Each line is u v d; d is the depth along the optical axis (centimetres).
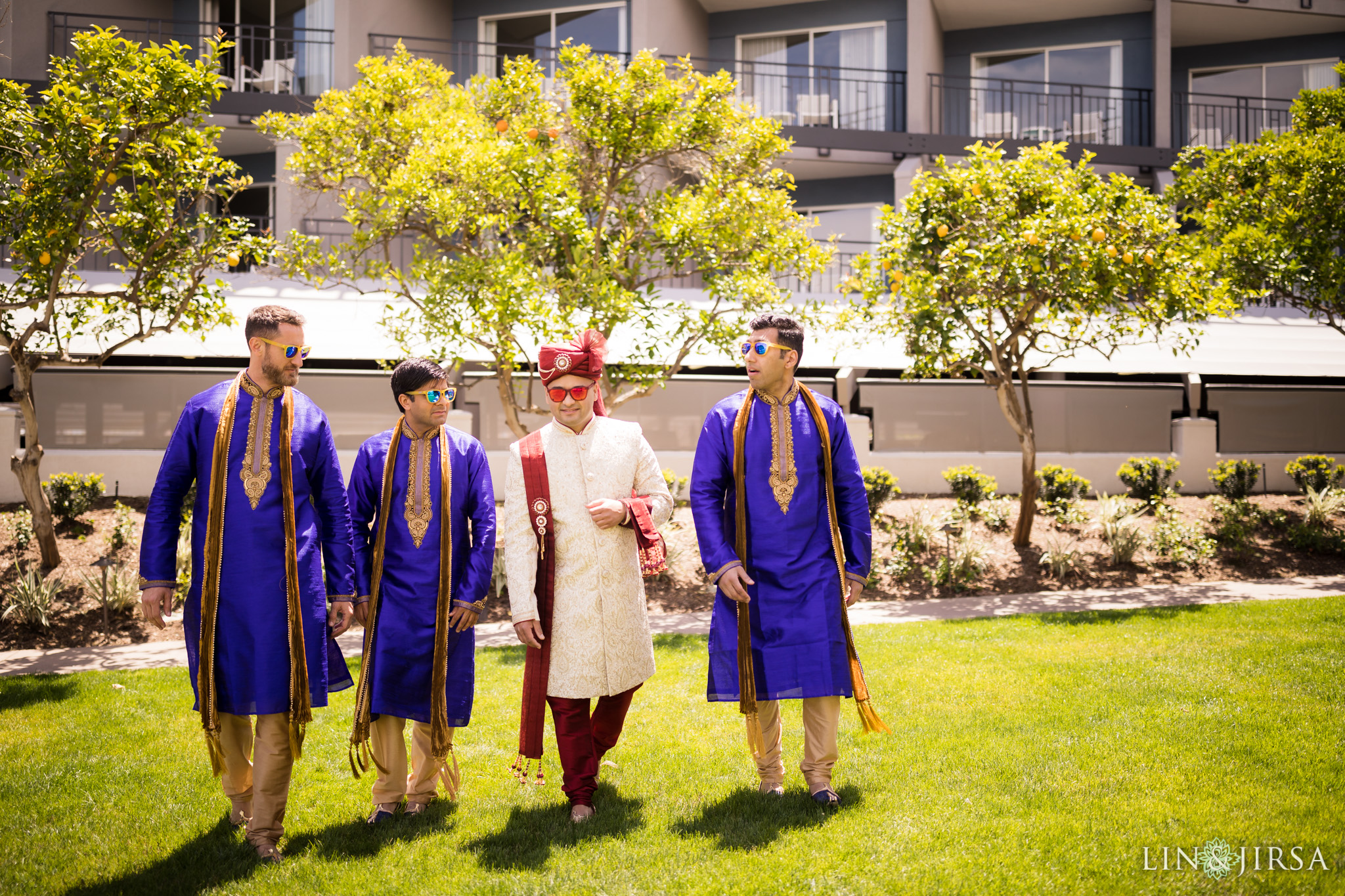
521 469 368
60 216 761
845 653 374
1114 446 1323
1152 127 1825
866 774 399
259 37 1672
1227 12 1847
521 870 313
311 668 336
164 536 336
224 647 329
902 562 962
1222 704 473
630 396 952
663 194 1025
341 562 353
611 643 363
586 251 903
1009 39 1941
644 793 391
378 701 358
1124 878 287
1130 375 1462
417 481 375
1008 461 1302
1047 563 983
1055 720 461
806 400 390
